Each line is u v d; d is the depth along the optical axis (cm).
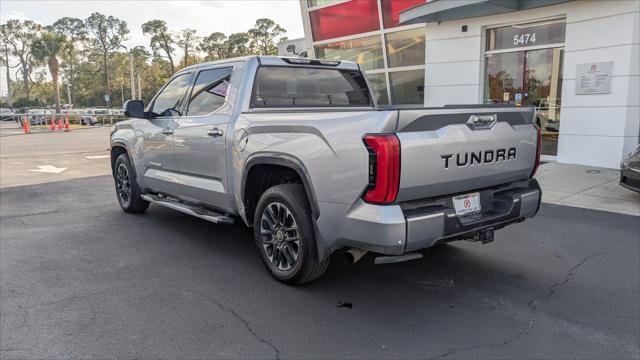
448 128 348
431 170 339
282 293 406
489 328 345
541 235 569
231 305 383
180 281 433
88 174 1091
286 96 494
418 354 310
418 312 371
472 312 371
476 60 1184
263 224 435
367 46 1449
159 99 604
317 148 362
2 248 530
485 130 374
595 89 993
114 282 430
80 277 443
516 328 345
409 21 1197
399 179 322
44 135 2441
